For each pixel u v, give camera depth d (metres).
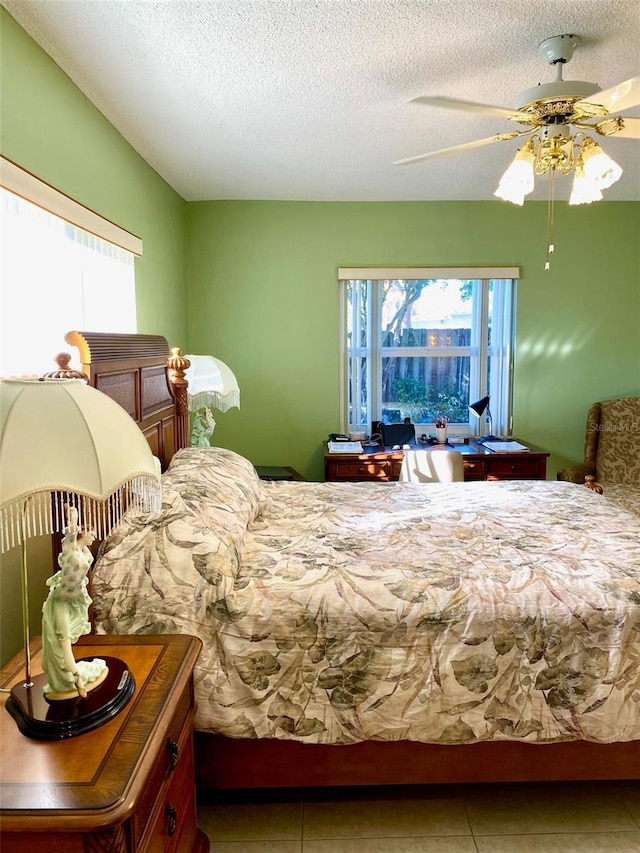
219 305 4.12
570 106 1.80
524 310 4.25
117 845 0.94
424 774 1.65
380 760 1.64
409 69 2.13
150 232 3.20
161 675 1.27
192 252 4.06
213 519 1.83
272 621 1.59
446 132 2.76
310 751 1.62
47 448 1.03
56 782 0.96
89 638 1.44
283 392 4.23
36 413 1.04
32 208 1.84
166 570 1.61
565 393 4.31
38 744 1.05
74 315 2.18
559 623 1.61
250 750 1.62
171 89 2.25
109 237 2.42
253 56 2.01
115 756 1.02
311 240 4.10
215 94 2.30
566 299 4.24
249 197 3.96
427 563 1.84
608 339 4.29
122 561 1.61
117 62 2.03
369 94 2.33
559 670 1.60
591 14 1.78
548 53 1.96
